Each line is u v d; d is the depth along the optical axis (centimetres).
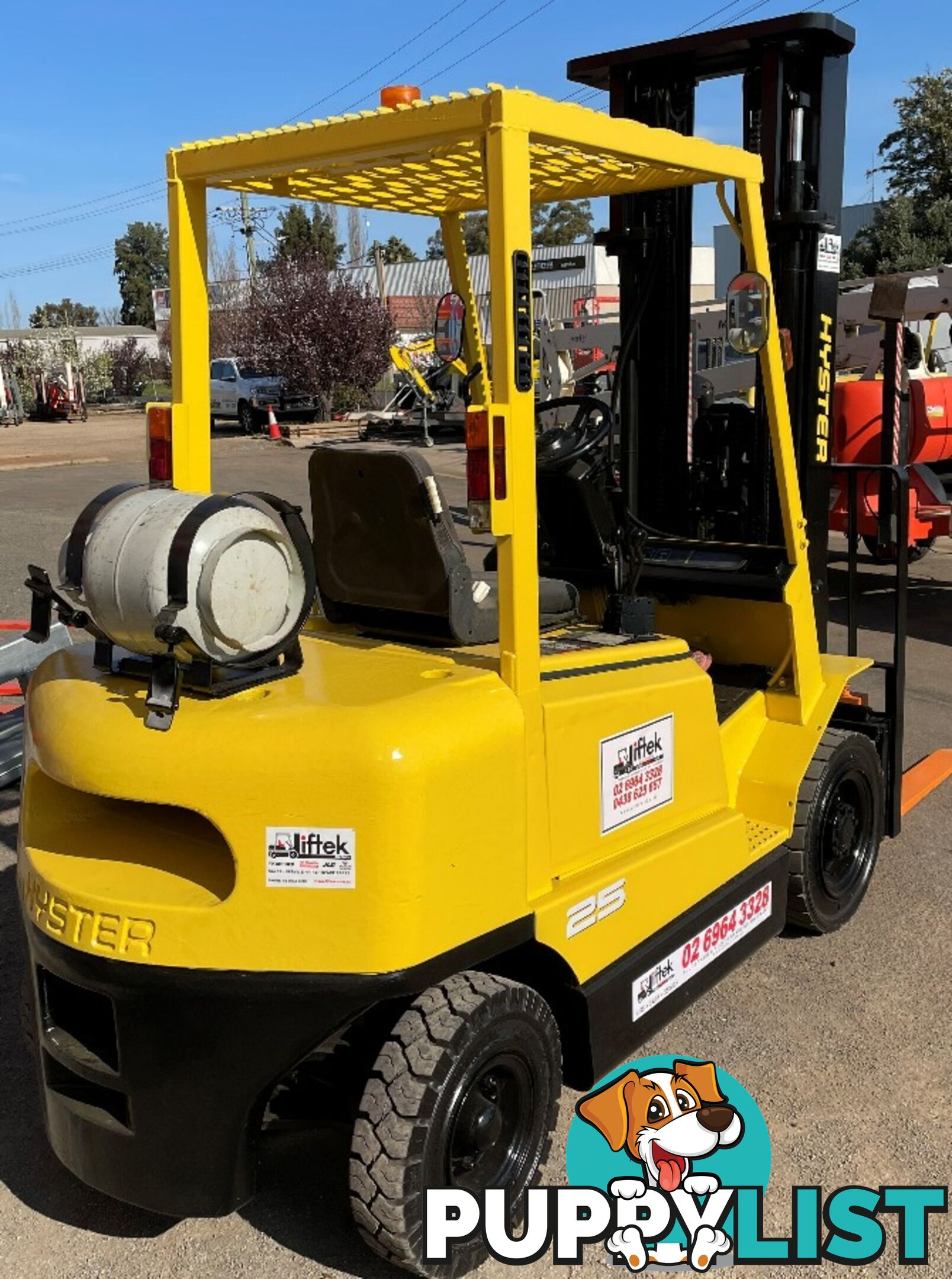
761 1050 346
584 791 288
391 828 233
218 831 269
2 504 1606
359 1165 245
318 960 238
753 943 363
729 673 412
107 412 4431
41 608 279
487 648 300
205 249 303
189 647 249
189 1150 248
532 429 253
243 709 249
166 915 242
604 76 424
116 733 250
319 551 314
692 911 329
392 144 255
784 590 379
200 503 249
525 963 288
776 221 396
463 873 247
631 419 433
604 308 2450
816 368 407
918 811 527
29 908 265
